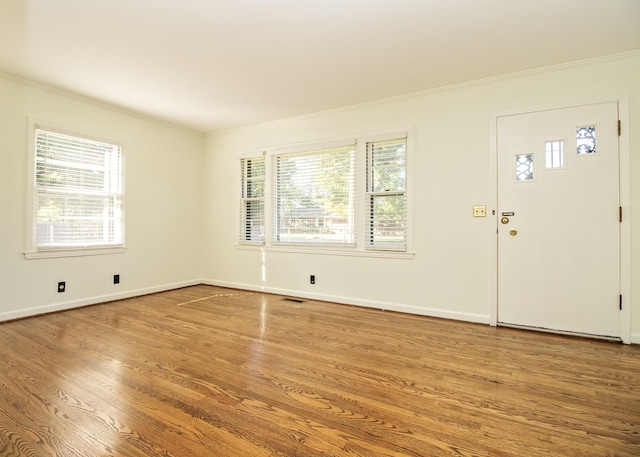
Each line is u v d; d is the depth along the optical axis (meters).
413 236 3.58
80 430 1.54
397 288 3.69
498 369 2.22
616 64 2.75
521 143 3.10
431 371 2.19
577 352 2.53
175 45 2.62
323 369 2.21
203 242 5.25
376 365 2.28
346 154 4.02
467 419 1.65
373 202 3.87
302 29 2.40
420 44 2.61
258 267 4.70
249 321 3.29
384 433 1.54
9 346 2.56
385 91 3.54
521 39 2.52
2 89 3.15
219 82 3.31
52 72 3.10
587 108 2.85
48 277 3.50
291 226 4.41
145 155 4.41
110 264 4.05
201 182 5.23
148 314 3.51
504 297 3.17
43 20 2.28
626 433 1.54
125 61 2.89
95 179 3.91
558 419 1.65
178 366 2.24
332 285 4.10
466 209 3.33
